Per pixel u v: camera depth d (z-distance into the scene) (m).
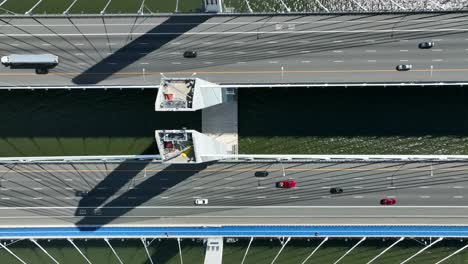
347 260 101.81
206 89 84.56
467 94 99.81
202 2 103.88
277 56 95.50
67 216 101.56
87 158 100.06
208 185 99.25
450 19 92.31
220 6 95.88
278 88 102.81
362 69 94.19
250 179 98.56
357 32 94.00
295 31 95.00
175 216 100.06
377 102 102.12
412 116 101.69
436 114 101.25
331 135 103.19
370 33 93.88
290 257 102.62
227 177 98.81
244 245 102.88
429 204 95.69
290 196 98.00
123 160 99.81
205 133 103.62
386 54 93.75
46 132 106.31
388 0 104.44
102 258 104.94
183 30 96.62
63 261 105.44
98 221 101.19
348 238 100.81
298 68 95.25
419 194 95.81
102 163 100.50
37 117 106.00
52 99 105.69
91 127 105.75
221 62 96.38
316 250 102.06
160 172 99.94
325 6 105.25
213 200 99.25
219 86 91.44
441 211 95.50
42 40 98.44
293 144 103.62
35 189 101.69
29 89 104.31
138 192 100.38
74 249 105.56
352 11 94.31
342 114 102.81
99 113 105.56
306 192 97.69
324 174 97.19
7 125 106.19
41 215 101.81
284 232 98.06
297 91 102.75
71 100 105.62
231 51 96.19
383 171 96.25
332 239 101.38
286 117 103.44
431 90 100.56
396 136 102.25
